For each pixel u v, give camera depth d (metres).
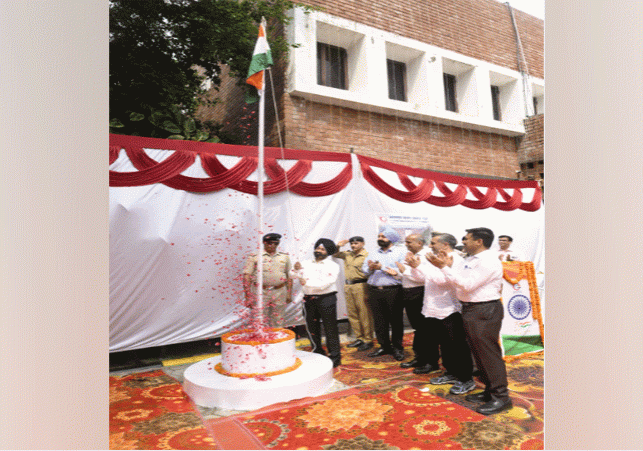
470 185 6.21
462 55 6.78
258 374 3.09
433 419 2.55
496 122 6.90
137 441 2.35
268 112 5.68
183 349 4.42
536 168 7.13
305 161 4.87
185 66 5.65
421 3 6.51
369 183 5.24
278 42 5.27
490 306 2.66
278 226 4.64
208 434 2.44
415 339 3.65
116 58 5.16
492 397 2.71
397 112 6.07
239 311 4.11
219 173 4.41
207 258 4.27
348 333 5.02
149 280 4.02
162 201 4.14
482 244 2.69
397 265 3.72
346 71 6.13
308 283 3.74
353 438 2.33
